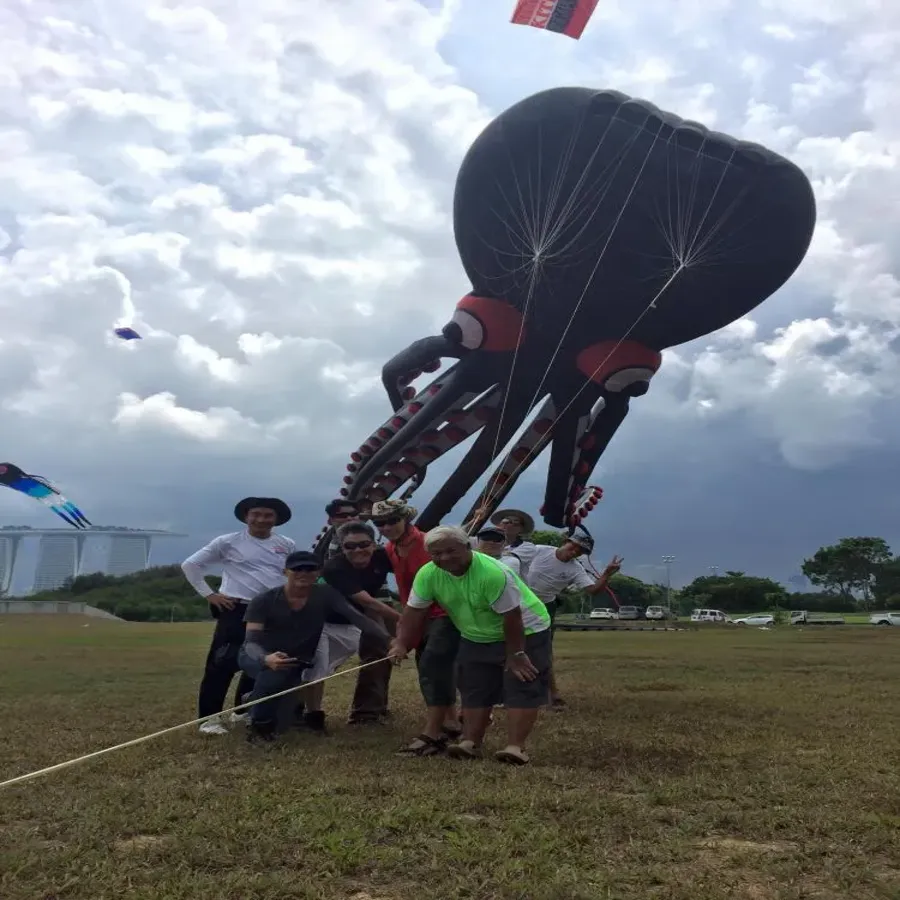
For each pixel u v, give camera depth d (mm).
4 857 3383
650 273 13227
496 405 17312
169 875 3197
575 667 13836
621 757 5594
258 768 5109
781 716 7680
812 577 96625
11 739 6402
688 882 3170
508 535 7867
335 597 6602
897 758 5621
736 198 12219
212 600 6770
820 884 3201
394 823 3811
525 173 12852
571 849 3559
